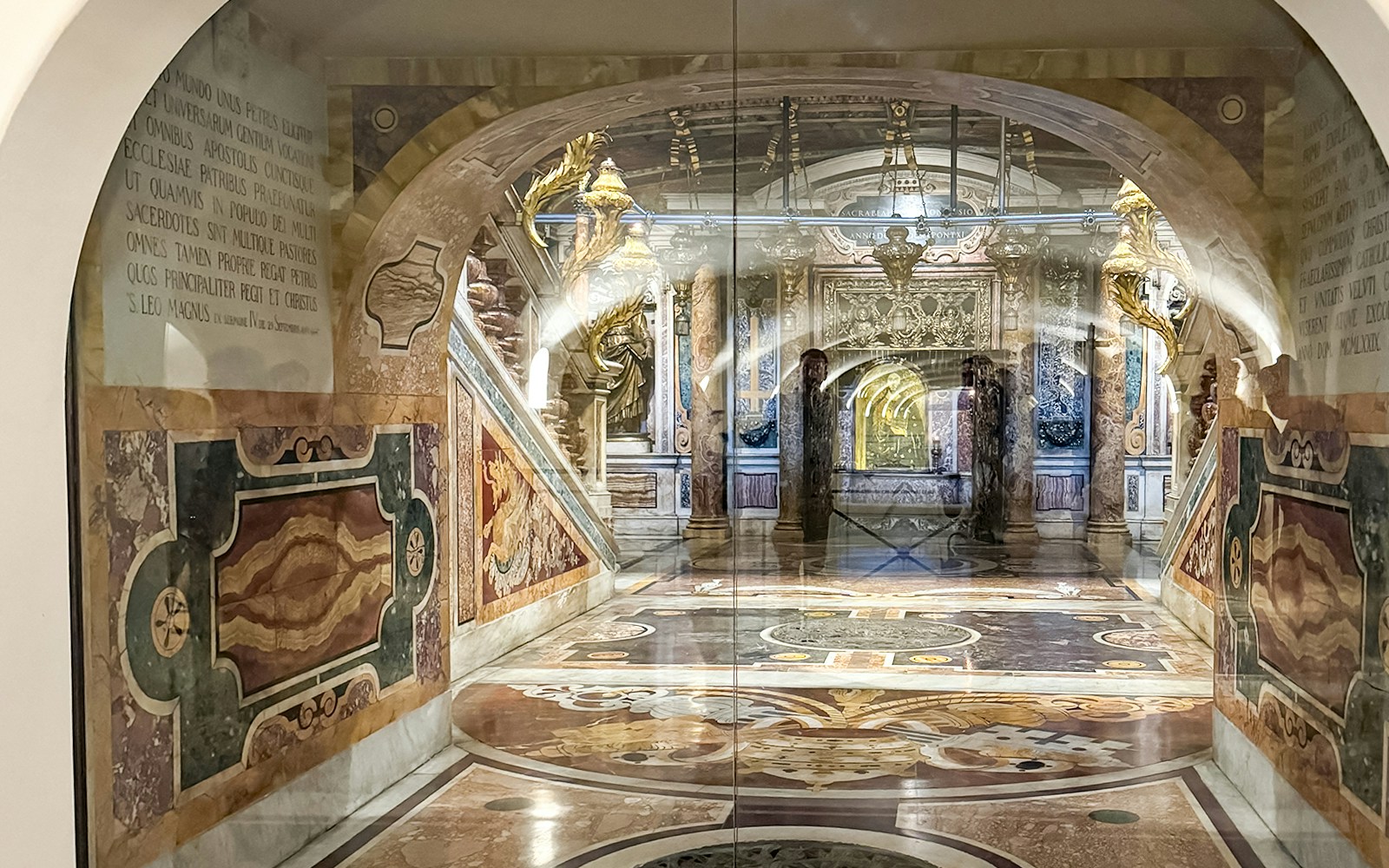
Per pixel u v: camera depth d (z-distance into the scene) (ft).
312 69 12.63
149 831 10.05
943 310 14.69
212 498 10.90
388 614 13.56
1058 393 14.44
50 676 8.30
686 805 12.35
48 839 8.27
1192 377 13.75
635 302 15.01
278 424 11.85
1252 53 11.68
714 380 15.02
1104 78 12.14
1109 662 13.96
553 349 14.99
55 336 8.28
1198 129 11.91
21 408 7.96
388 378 13.55
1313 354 11.03
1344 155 10.42
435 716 14.30
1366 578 9.97
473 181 13.73
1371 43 7.63
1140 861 11.08
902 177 14.35
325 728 12.48
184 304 10.57
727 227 14.74
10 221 7.62
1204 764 12.85
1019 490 14.56
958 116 13.82
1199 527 13.69
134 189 9.93
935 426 14.76
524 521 15.08
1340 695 10.48
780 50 12.73
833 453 15.06
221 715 11.03
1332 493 10.62
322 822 12.35
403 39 12.55
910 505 14.76
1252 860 11.18
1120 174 13.53
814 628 14.93
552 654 14.79
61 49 7.41
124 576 9.76
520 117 13.05
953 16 12.14
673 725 13.99
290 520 12.01
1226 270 12.35
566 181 14.62
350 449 12.96
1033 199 14.12
